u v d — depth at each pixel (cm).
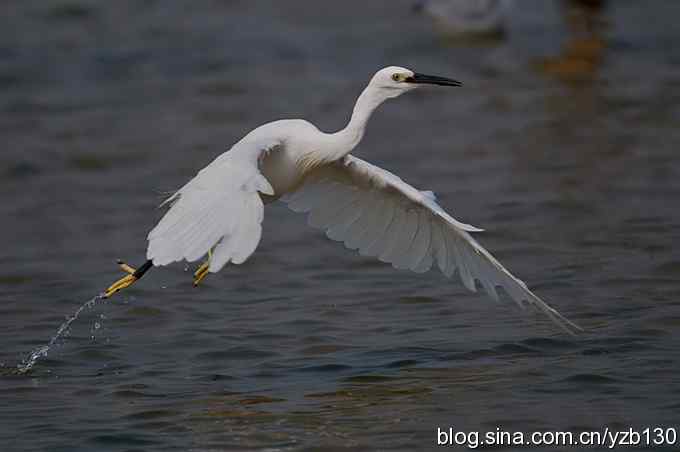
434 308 1320
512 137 2139
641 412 973
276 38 2973
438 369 1109
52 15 3173
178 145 2150
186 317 1314
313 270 1499
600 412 977
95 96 2525
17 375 1130
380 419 984
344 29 3066
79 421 995
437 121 2300
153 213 1777
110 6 3272
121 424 986
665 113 2248
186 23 3114
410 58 2798
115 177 1972
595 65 2695
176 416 1002
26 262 1557
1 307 1368
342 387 1067
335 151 1081
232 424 980
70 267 1531
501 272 1033
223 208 873
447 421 973
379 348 1182
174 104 2450
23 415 1015
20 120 2353
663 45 2852
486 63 2756
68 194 1889
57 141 2198
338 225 1133
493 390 1043
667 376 1054
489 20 2945
